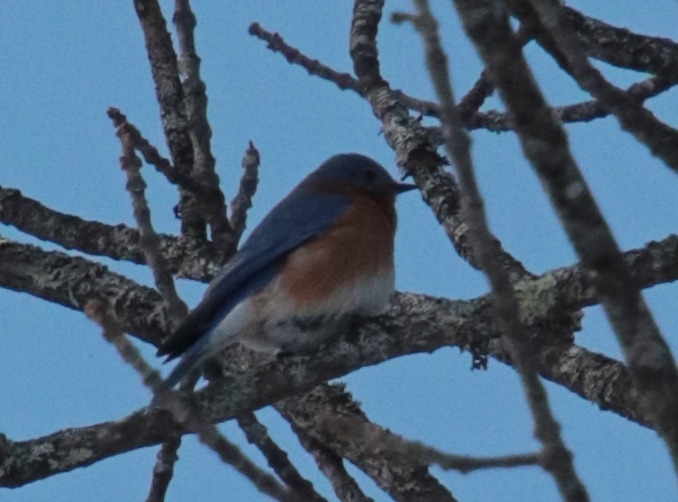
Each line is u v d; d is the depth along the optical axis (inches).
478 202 232.5
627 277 224.8
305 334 516.4
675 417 219.5
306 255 517.3
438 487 445.4
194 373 450.9
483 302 402.6
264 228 524.4
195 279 510.9
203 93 496.1
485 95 517.3
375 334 410.0
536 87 228.2
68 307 491.8
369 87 536.7
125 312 483.5
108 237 518.0
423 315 409.4
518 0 293.6
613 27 503.8
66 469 363.9
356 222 529.7
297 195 558.9
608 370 408.5
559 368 418.6
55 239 520.7
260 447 453.1
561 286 378.9
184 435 397.4
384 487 448.8
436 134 506.6
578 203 226.2
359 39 547.8
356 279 522.9
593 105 504.1
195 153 491.2
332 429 271.9
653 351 222.7
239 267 501.7
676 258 355.3
